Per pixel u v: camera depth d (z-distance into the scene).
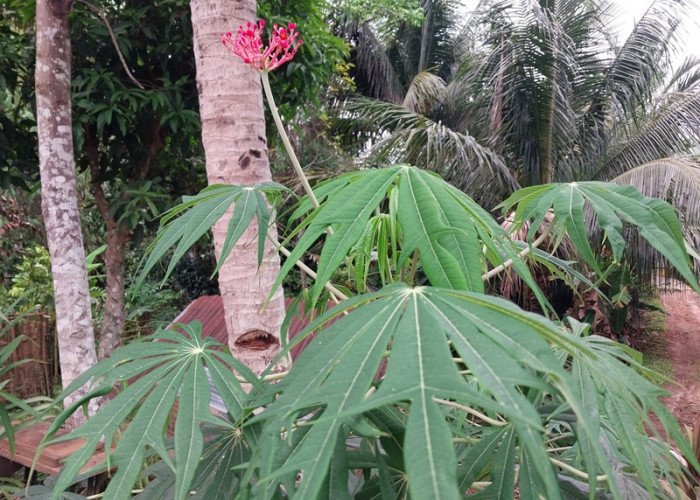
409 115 5.57
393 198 0.72
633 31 5.17
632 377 0.63
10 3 2.84
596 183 0.84
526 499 0.65
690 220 4.23
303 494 0.38
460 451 1.00
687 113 5.14
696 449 1.49
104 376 0.71
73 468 0.57
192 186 3.44
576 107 5.43
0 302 3.47
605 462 0.38
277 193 0.97
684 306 9.34
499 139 5.40
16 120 2.90
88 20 2.58
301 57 2.89
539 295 0.63
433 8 7.64
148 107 2.74
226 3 1.19
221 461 0.76
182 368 0.69
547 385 0.40
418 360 0.42
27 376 3.17
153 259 0.78
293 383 0.48
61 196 2.05
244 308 1.19
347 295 1.05
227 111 1.19
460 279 0.54
